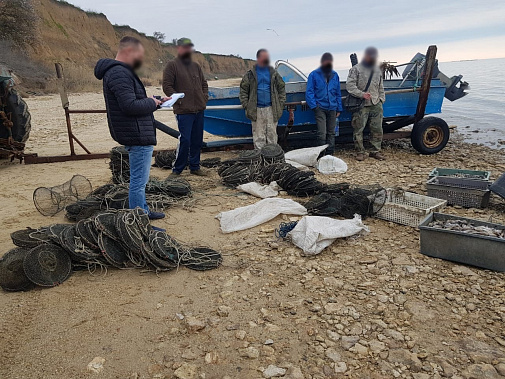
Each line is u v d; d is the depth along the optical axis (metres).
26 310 3.19
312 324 3.02
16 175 7.12
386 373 2.56
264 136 7.88
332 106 7.78
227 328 2.98
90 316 3.12
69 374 2.56
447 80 9.79
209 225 4.86
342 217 5.02
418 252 4.09
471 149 9.84
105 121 14.64
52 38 33.47
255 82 7.54
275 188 6.03
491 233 3.82
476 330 2.93
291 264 3.91
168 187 5.69
